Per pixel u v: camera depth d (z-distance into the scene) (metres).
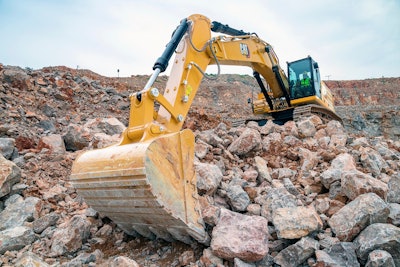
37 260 3.23
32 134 8.18
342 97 58.97
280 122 9.47
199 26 5.03
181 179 3.39
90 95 13.27
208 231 3.75
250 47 7.12
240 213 4.19
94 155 3.49
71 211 4.86
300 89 9.23
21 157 6.41
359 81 62.03
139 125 3.67
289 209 3.78
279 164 5.67
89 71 22.11
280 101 9.44
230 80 47.66
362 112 34.12
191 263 3.51
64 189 5.42
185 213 3.33
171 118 4.25
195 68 4.71
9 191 5.04
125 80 30.91
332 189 4.48
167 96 4.49
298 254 3.39
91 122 8.98
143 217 3.45
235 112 21.59
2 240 3.92
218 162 5.21
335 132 6.86
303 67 9.27
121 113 12.67
